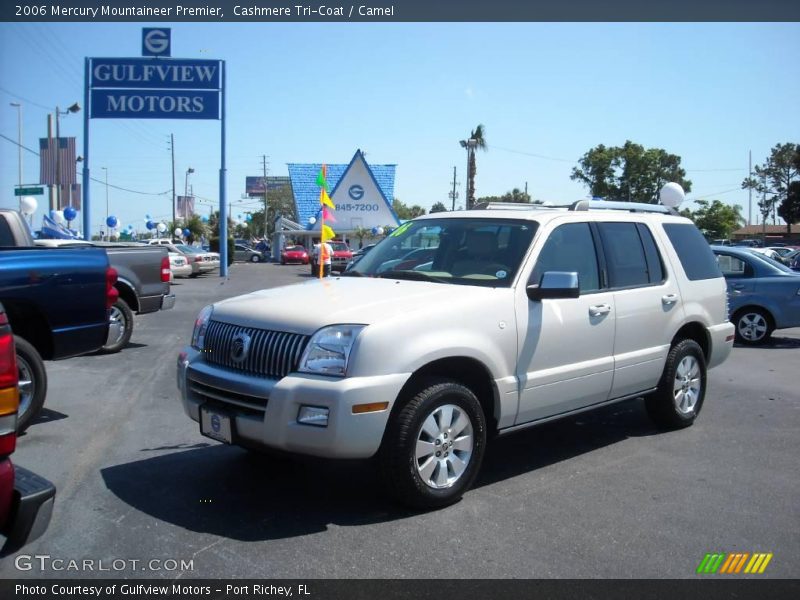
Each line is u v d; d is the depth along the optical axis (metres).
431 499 4.41
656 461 5.59
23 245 7.53
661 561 3.84
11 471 2.98
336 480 5.02
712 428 6.62
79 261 6.57
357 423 3.99
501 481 5.08
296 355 4.20
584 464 5.50
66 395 7.57
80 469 5.22
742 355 10.97
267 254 56.34
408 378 4.21
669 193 9.12
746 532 4.23
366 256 6.03
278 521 4.30
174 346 10.95
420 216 6.23
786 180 77.38
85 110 25.92
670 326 6.19
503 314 4.75
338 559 3.81
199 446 5.79
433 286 4.91
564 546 4.00
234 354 4.46
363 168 52.25
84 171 26.19
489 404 4.82
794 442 6.17
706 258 6.90
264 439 4.14
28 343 6.11
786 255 33.47
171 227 63.09
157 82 26.05
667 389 6.26
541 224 5.32
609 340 5.55
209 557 3.83
